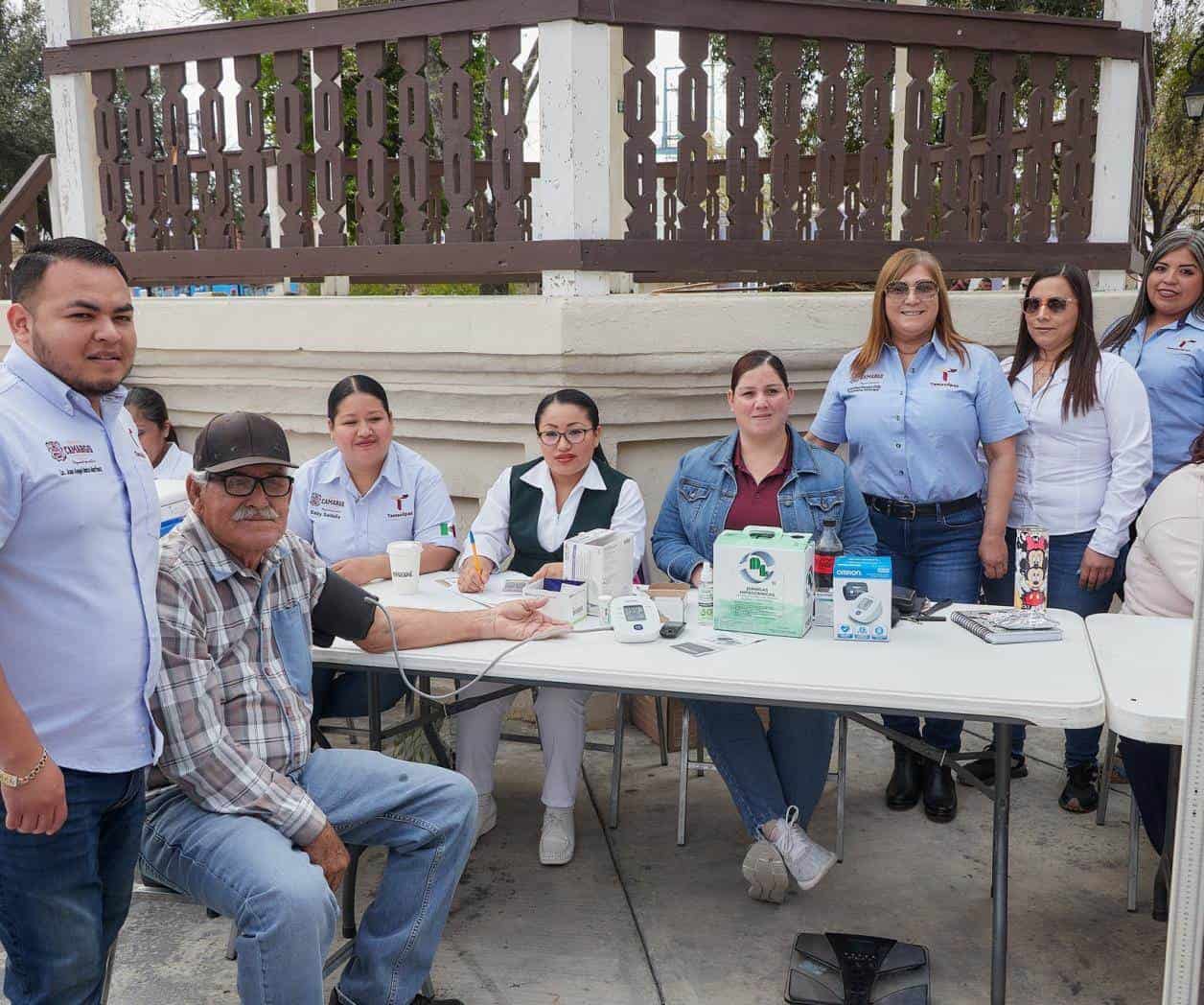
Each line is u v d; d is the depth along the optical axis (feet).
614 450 13.70
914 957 8.84
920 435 11.19
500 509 11.94
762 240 13.23
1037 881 10.47
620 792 12.62
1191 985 6.33
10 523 5.88
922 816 11.87
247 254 14.42
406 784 8.00
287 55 13.73
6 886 6.17
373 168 13.42
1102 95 14.85
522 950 9.41
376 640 8.85
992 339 14.85
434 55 26.30
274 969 6.88
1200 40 29.99
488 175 22.72
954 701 7.63
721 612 9.42
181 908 10.39
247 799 7.38
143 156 15.03
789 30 12.88
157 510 6.79
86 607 6.19
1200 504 9.34
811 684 7.93
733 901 10.19
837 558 9.07
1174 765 8.86
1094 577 11.24
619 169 16.08
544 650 8.90
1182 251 11.81
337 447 11.69
